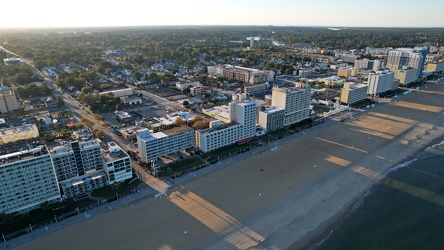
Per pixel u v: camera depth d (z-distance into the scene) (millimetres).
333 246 135875
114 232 141625
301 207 161500
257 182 185000
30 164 149750
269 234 141625
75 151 177000
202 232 142125
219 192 174000
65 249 131250
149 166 198250
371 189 178625
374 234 143375
